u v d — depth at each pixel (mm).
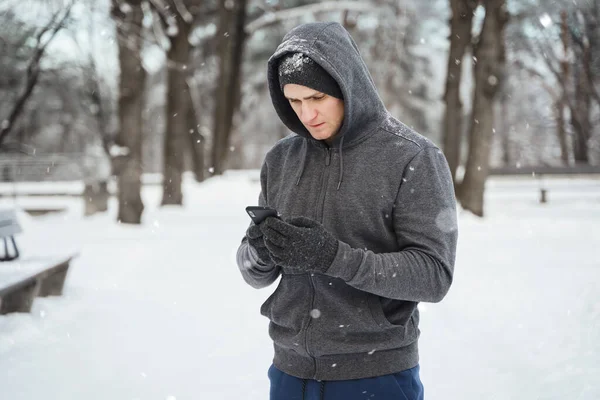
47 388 4602
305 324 2291
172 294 7496
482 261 9203
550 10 17359
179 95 18609
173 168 17938
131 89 14984
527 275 7977
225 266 9250
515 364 4793
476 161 15531
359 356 2266
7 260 7301
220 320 6402
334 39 2225
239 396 4477
